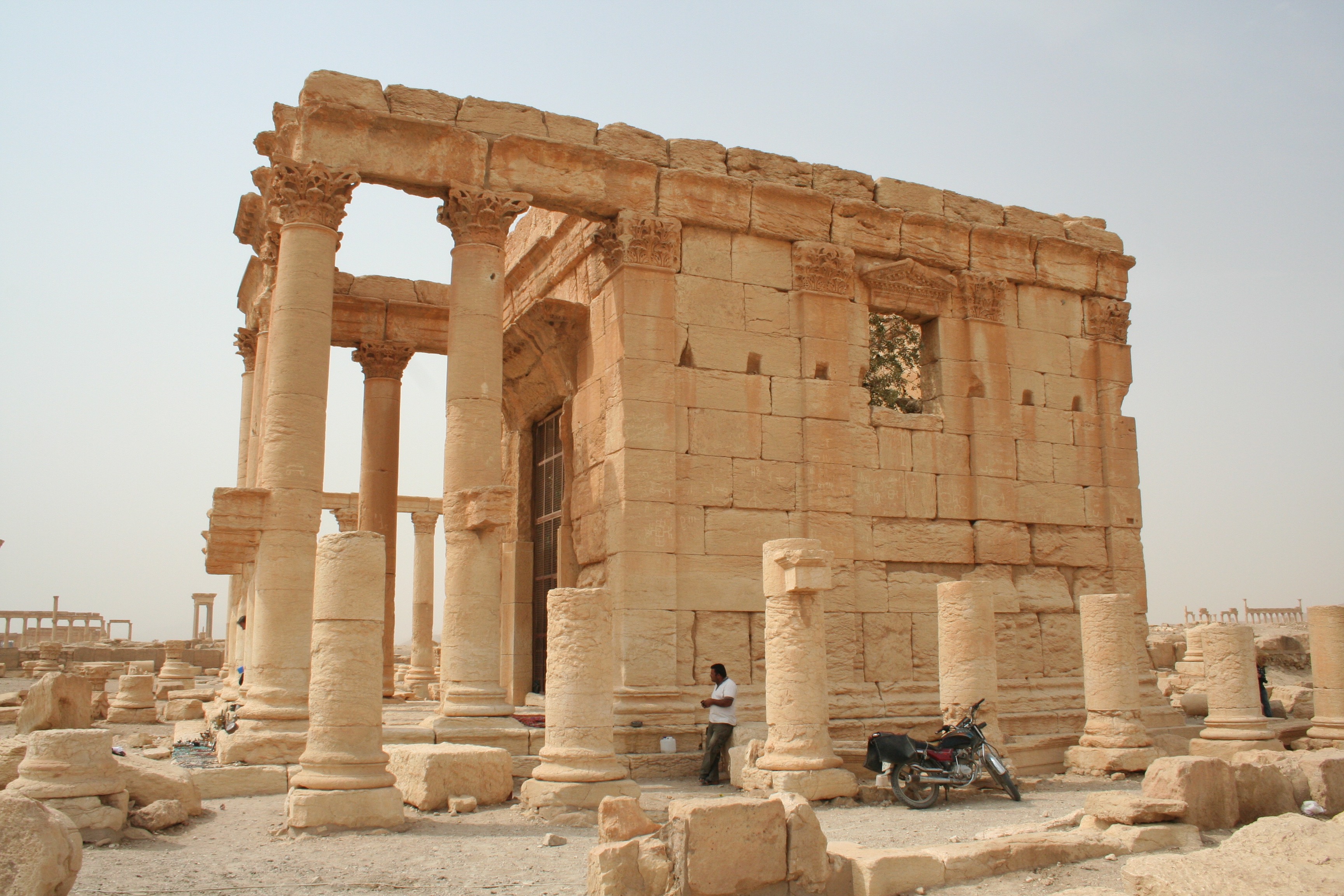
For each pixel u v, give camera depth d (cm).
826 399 1886
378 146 1636
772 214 1912
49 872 745
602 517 1775
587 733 1229
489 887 860
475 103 1723
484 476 1606
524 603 2234
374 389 2311
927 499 1977
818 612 1399
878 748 1352
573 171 1761
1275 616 7000
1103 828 1088
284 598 1499
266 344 2098
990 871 920
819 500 1847
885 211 2019
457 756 1248
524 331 2027
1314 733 1867
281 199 1583
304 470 1539
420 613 3188
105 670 3422
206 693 2791
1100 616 1716
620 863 800
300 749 1412
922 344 2125
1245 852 817
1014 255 2156
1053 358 2177
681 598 1730
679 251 1828
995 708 1576
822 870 865
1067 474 2138
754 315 1877
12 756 1286
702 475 1784
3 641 6606
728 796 1379
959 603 1603
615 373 1775
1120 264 2294
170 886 855
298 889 852
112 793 1053
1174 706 2241
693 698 1686
